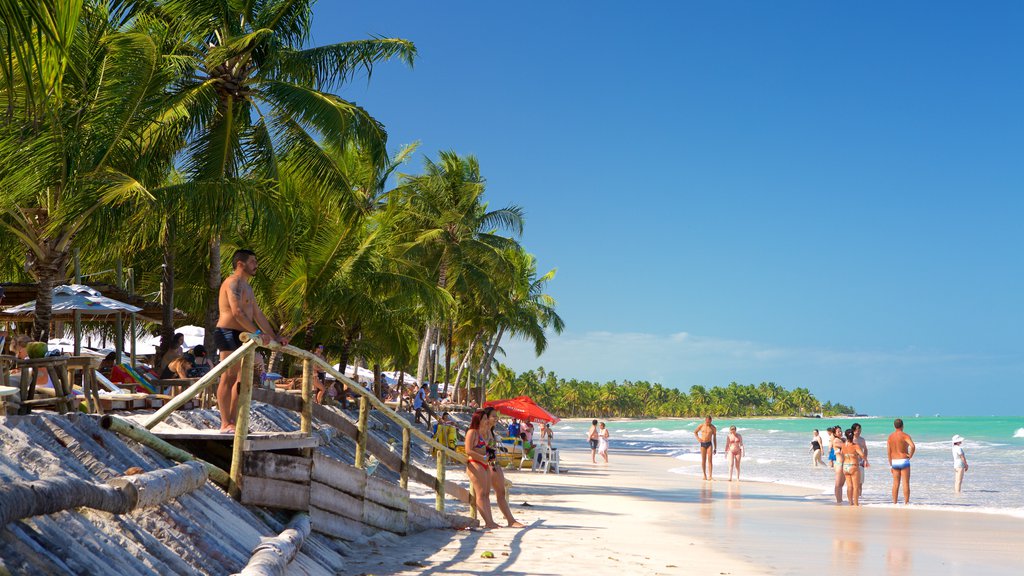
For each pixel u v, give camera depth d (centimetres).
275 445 688
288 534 600
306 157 1877
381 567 718
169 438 641
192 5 1719
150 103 1546
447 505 1318
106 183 1353
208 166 1692
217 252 1902
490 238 4559
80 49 1417
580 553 881
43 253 1370
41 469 416
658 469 3167
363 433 881
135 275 2641
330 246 2538
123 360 1752
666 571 796
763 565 890
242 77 1781
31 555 303
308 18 1834
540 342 6228
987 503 1880
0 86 859
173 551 448
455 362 8025
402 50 1864
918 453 4656
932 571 904
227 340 698
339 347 3941
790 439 7631
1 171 1244
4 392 532
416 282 3048
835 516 1504
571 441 6969
